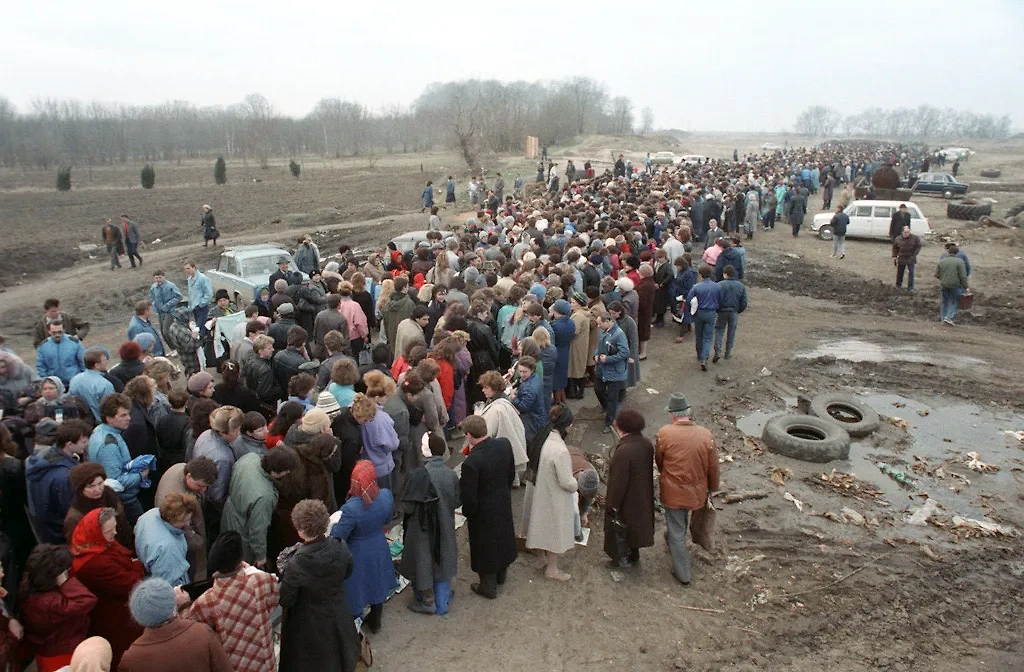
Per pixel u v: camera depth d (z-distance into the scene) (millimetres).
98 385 7785
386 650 5961
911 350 14531
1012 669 5941
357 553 5785
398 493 8156
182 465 5887
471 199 40125
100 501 5309
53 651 4672
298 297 12180
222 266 16875
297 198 44094
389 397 7859
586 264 13391
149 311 11203
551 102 98500
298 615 4832
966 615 6629
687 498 6824
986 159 83875
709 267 13070
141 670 3826
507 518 6586
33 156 70000
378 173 61281
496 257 15117
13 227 33625
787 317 17188
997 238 26266
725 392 12281
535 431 8469
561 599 6770
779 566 7336
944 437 10500
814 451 9648
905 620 6531
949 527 7996
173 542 5176
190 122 99125
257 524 5824
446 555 6297
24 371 8461
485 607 6617
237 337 10727
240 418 6254
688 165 47281
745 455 9875
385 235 30719
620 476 6855
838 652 6117
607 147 88688
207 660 3994
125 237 24906
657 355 14227
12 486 5922
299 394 7281
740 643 6203
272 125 86188
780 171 43938
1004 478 9227
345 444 6953
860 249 25219
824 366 13633
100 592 5027
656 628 6375
